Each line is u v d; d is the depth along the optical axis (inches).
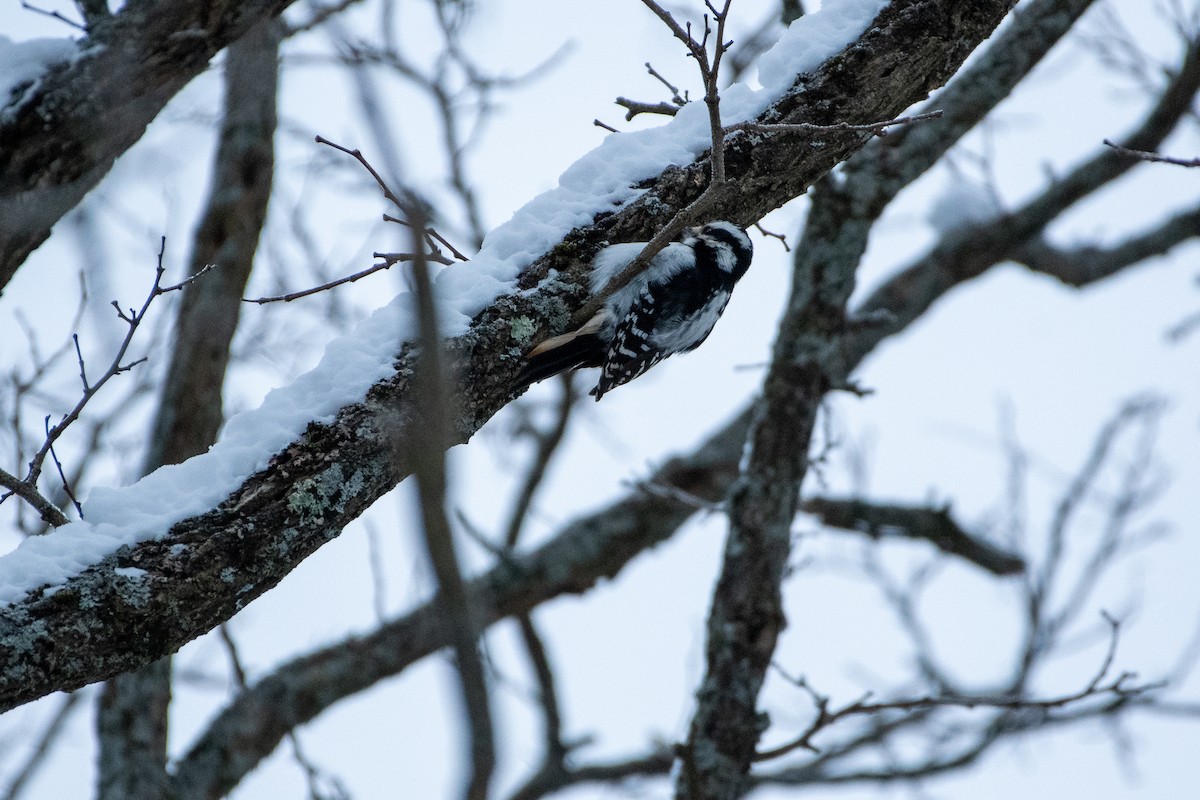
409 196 122.9
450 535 109.0
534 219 346.6
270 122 561.0
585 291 339.0
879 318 519.8
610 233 347.3
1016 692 739.4
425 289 117.9
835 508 742.5
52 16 318.3
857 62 364.2
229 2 322.7
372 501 295.0
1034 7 525.0
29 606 249.8
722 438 731.4
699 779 461.7
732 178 359.9
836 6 375.9
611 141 367.9
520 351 323.6
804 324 498.6
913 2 369.4
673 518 703.7
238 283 553.3
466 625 107.3
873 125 317.7
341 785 484.4
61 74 311.7
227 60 542.3
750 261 477.1
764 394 500.7
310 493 279.9
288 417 287.0
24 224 314.8
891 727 739.4
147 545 264.5
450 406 306.5
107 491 272.4
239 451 282.0
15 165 310.7
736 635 473.7
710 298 452.4
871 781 725.3
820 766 732.0
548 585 685.9
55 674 250.1
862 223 500.1
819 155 366.9
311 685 591.8
